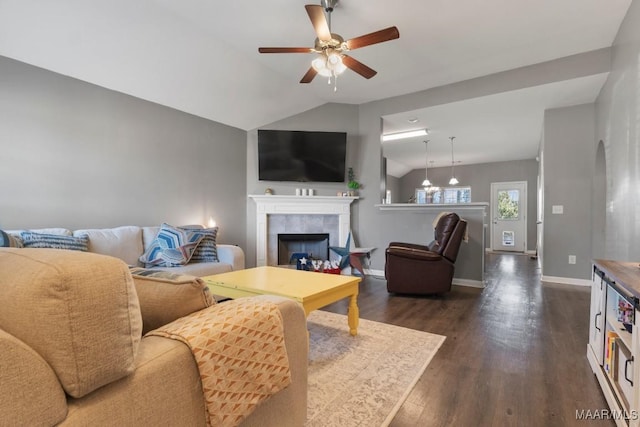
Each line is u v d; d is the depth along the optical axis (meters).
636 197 2.62
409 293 3.88
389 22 3.13
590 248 4.46
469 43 3.49
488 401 1.71
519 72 4.06
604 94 3.84
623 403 1.46
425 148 7.55
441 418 1.57
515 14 2.99
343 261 5.16
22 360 0.57
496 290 4.18
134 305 0.76
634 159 2.69
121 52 3.19
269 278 2.66
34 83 3.05
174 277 1.05
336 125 5.38
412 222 4.92
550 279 4.72
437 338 2.53
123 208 3.71
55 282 0.62
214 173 4.75
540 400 1.71
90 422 0.67
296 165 5.22
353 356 2.21
